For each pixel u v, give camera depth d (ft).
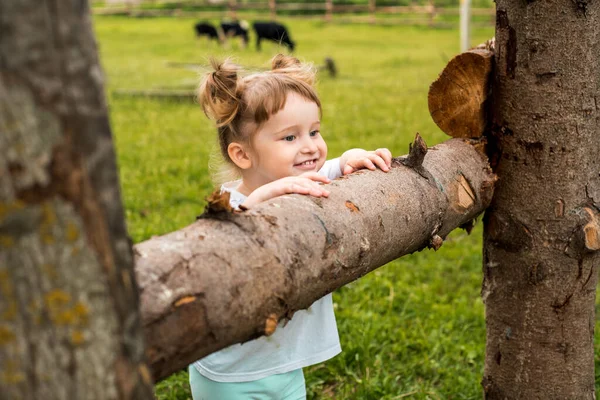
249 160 7.42
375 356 10.59
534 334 7.69
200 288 4.25
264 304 4.59
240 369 6.98
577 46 6.79
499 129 7.36
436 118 7.68
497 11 7.14
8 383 3.01
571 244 7.22
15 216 2.92
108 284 3.24
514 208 7.40
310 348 7.27
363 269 5.66
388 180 6.16
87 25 3.12
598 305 12.44
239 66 7.79
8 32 2.85
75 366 3.15
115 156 3.34
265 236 4.77
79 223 3.09
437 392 9.85
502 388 8.07
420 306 12.25
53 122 2.97
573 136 7.01
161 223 15.61
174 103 33.01
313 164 7.31
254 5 89.81
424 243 6.59
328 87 36.96
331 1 90.22
